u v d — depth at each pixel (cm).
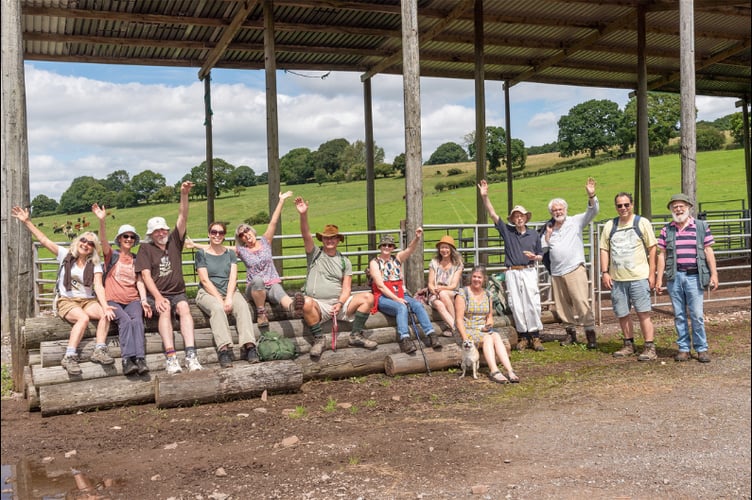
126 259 742
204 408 688
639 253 867
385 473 477
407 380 798
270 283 816
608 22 1864
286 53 1927
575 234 946
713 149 7738
